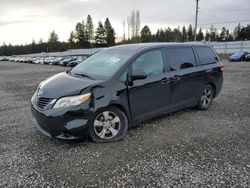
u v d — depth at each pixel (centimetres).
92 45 9319
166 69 471
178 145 378
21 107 648
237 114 545
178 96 498
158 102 458
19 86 1123
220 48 4541
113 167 314
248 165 316
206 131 438
